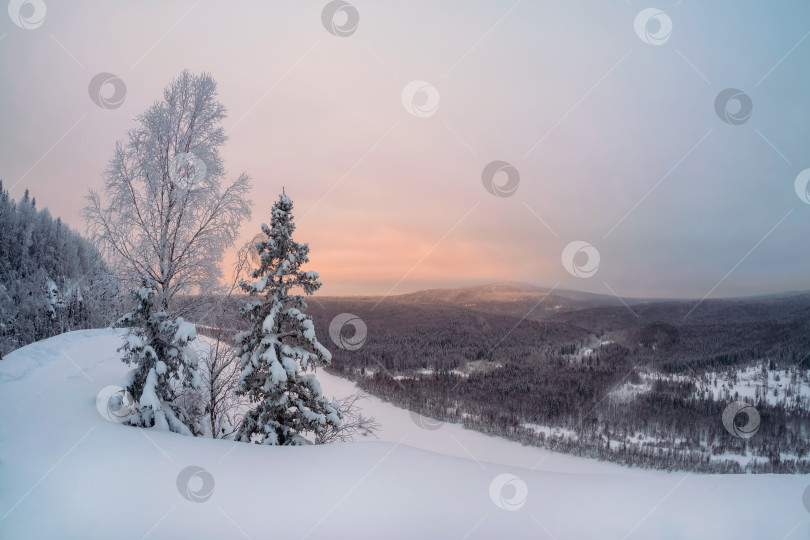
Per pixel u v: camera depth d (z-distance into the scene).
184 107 15.68
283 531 7.66
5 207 54.66
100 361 17.16
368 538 7.60
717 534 7.91
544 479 10.75
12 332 39.00
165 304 14.77
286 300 14.21
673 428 84.06
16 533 6.71
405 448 12.70
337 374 81.62
